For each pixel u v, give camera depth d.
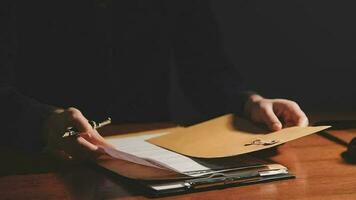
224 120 1.20
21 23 1.58
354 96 2.13
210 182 0.82
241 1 2.08
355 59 2.12
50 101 1.63
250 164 0.89
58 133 0.98
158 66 1.72
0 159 1.04
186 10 1.63
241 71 2.11
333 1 2.08
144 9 1.66
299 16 2.09
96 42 1.63
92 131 0.99
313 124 1.29
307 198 0.78
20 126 1.06
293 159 1.01
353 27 2.10
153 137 1.15
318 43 2.11
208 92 1.52
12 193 0.82
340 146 1.11
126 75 1.69
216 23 1.62
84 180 0.88
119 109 1.69
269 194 0.79
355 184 0.84
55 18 1.59
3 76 1.26
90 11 1.61
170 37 1.67
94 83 1.65
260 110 1.16
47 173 0.94
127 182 0.87
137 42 1.68
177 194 0.79
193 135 1.11
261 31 2.10
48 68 1.62
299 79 2.13
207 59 1.57
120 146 1.07
